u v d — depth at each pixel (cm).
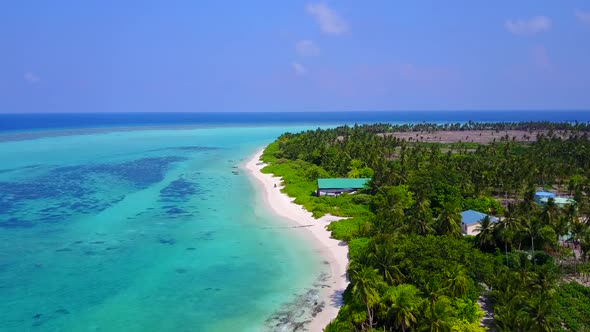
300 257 7419
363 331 4794
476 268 5600
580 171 12756
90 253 7662
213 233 8725
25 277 6650
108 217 9888
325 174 13512
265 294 6112
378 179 10888
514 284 5175
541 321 4306
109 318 5466
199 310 5675
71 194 12169
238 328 5234
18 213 10169
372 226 7606
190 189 12862
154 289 6272
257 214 10075
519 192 10844
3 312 5594
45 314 5559
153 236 8569
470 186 10194
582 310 5331
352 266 5397
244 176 14975
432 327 4191
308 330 5175
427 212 7838
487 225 7038
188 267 7050
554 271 6184
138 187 13188
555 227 7112
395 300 4678
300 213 10075
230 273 6806
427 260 5534
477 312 5091
